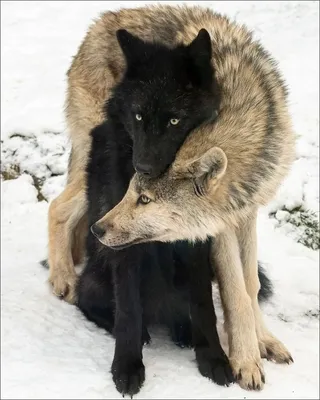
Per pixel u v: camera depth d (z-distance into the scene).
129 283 7.70
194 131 7.45
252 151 7.40
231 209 7.41
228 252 7.93
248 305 7.88
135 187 7.33
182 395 7.40
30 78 14.97
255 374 7.66
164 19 9.41
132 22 9.63
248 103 7.55
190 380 7.69
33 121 13.42
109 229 7.35
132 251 7.63
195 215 7.31
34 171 12.74
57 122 13.45
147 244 7.76
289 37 15.96
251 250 8.35
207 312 7.92
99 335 8.54
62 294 9.53
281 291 10.28
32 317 8.71
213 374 7.68
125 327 7.64
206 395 7.42
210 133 7.34
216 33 8.55
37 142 13.09
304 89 14.14
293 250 11.23
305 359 8.45
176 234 7.41
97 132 8.91
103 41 9.78
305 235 11.48
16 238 11.29
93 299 8.74
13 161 12.88
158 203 7.25
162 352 8.39
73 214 9.89
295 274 10.66
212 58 7.92
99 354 8.04
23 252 10.84
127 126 7.92
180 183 7.21
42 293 9.54
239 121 7.40
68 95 10.34
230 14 16.91
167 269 8.17
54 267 9.70
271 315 9.66
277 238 11.41
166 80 7.67
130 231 7.35
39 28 17.08
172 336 8.71
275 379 7.89
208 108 7.52
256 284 8.48
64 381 7.38
